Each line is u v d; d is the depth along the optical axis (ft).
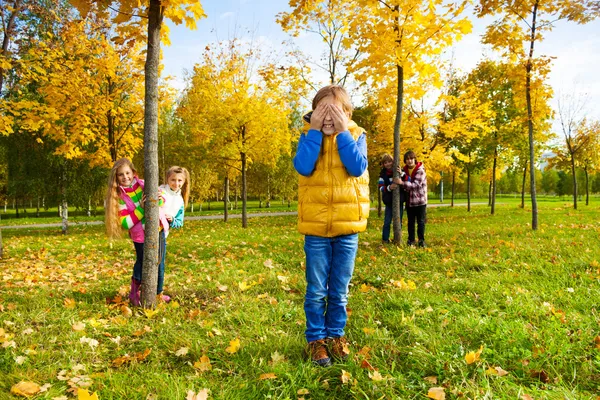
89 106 33.35
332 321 8.55
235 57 46.44
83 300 13.05
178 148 53.11
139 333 9.83
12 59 26.96
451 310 10.78
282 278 15.02
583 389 6.85
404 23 22.20
